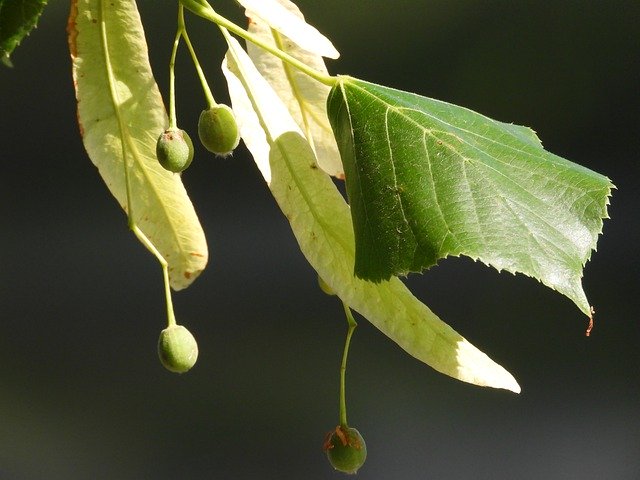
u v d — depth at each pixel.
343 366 0.53
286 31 0.51
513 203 0.50
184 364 0.53
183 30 0.52
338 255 0.52
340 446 0.53
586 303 0.49
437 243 0.50
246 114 0.52
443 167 0.50
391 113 0.51
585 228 0.50
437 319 0.52
